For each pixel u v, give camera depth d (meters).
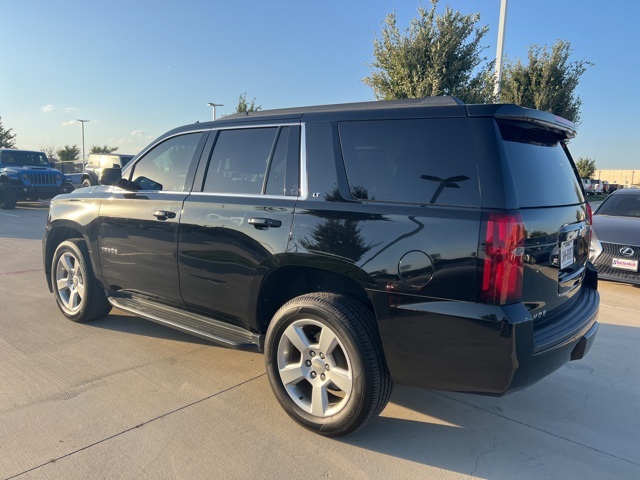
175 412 3.22
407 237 2.63
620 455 2.91
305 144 3.21
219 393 3.50
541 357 2.61
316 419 2.96
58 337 4.50
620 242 6.82
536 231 2.61
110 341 4.43
